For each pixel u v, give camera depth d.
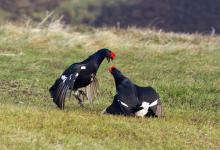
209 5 51.31
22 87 17.27
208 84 17.97
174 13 49.69
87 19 53.00
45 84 17.67
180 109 15.88
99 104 15.75
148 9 51.94
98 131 12.35
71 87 13.78
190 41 24.17
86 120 12.85
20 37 22.53
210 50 22.27
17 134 11.65
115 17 51.97
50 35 22.81
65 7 56.28
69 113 13.45
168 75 19.45
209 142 12.65
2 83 17.56
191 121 14.39
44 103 15.60
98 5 56.19
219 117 15.12
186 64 20.62
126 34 24.52
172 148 11.98
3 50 21.33
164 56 21.47
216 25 46.69
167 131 12.93
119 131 12.51
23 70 19.20
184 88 17.28
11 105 14.21
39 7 56.03
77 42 22.39
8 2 56.53
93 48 22.20
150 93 13.69
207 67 20.20
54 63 20.23
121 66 20.33
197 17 48.44
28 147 11.05
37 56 20.92
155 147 11.94
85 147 11.43
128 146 11.79
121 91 13.65
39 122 12.51
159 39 23.94
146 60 21.11
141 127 12.84
